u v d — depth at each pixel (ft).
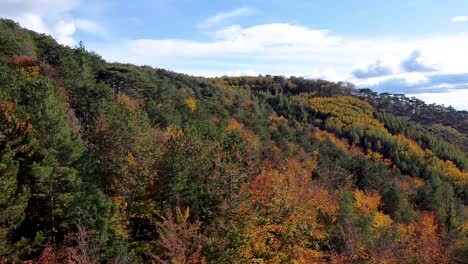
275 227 100.58
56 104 98.68
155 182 97.09
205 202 92.27
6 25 216.33
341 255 98.32
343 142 451.94
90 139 116.26
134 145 106.11
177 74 455.63
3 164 65.41
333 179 224.94
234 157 126.31
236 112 362.12
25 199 69.15
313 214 122.42
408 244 121.70
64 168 77.71
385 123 558.97
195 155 103.55
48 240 72.33
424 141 511.81
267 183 115.34
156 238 91.61
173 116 190.70
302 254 99.45
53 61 206.80
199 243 73.87
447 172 412.98
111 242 75.25
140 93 246.06
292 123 443.32
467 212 246.88
